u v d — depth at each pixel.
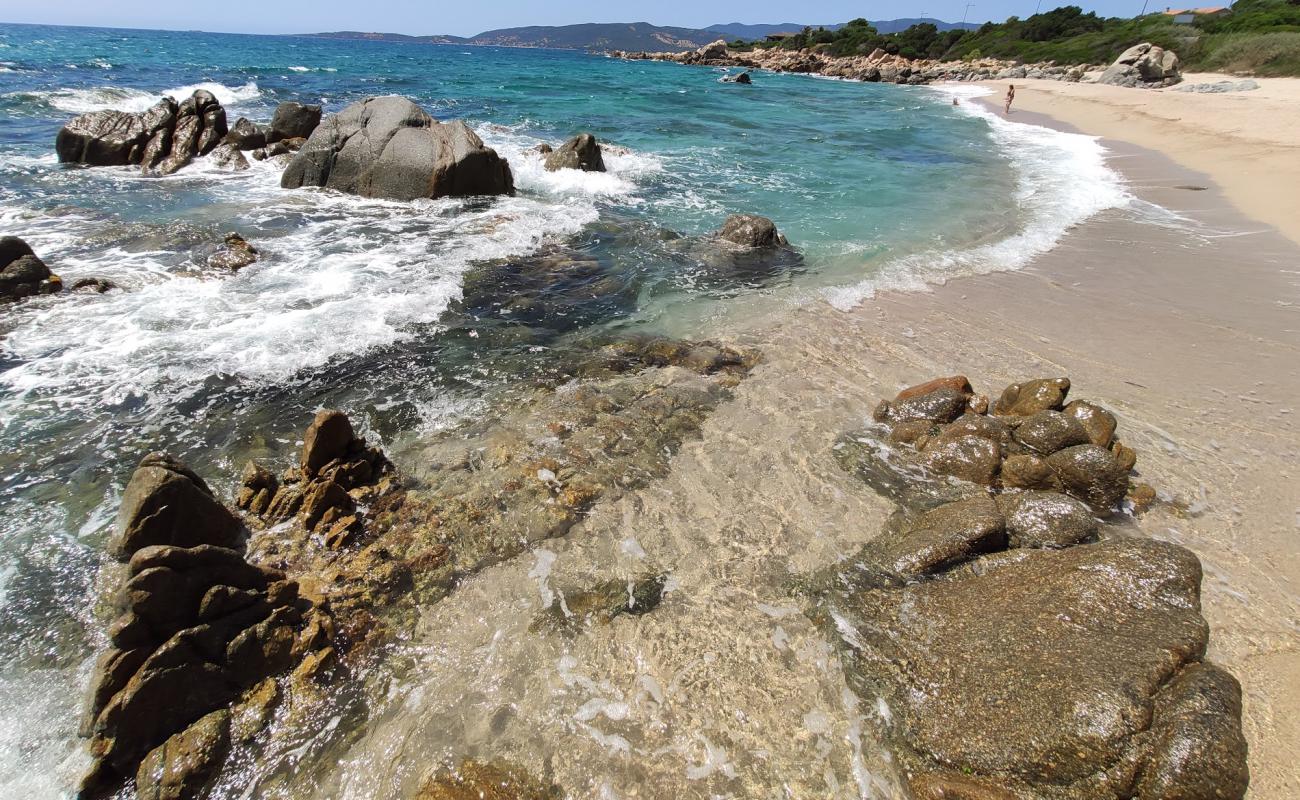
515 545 5.10
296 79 38.28
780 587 4.84
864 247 12.75
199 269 9.61
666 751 3.73
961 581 4.75
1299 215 14.39
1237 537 5.44
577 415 6.78
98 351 7.31
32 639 4.16
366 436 6.27
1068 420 6.18
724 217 14.62
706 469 6.10
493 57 101.31
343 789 3.53
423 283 9.76
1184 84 40.47
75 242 10.35
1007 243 13.09
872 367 8.11
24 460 5.68
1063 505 5.23
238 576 4.25
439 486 5.65
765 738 3.81
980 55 76.50
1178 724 3.39
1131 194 17.31
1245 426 6.97
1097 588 4.30
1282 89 34.00
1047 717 3.63
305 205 13.41
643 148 22.61
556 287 10.09
